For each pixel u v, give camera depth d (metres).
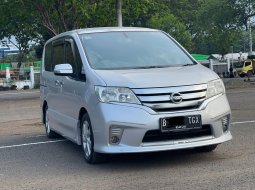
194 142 6.90
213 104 7.07
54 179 6.84
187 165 7.19
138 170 7.04
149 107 6.79
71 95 8.16
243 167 6.89
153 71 7.36
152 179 6.49
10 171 7.52
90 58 7.86
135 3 30.81
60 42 9.33
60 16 29.95
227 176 6.44
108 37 8.41
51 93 9.66
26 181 6.82
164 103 6.80
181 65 7.95
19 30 33.22
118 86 6.92
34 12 29.70
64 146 9.45
